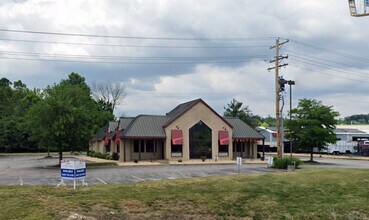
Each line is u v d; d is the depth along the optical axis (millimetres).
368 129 98375
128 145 46156
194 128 47688
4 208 13086
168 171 31469
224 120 49031
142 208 14352
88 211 13477
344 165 40812
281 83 35219
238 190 17516
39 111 38031
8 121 80625
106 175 27828
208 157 48000
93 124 40500
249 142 52219
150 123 47625
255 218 14711
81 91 41844
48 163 45562
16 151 80875
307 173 22844
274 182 19438
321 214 15430
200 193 16625
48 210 13062
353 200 17031
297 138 46281
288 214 15258
